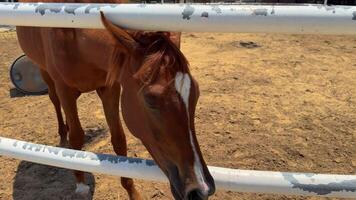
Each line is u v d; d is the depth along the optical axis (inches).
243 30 58.3
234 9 57.6
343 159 137.8
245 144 145.7
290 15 55.4
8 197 127.7
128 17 63.0
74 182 134.3
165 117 61.8
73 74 101.9
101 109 181.8
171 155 64.1
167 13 60.4
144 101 63.4
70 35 95.5
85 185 125.7
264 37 323.9
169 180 65.8
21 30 139.6
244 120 163.0
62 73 103.8
